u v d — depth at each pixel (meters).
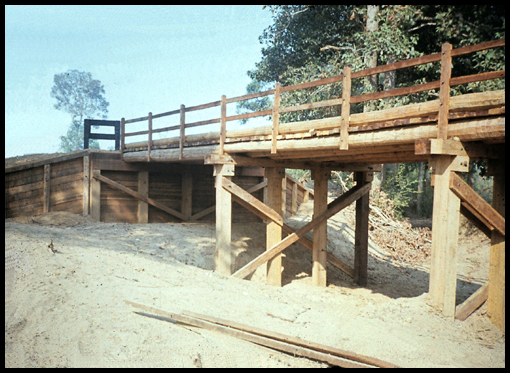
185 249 10.04
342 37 18.77
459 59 16.17
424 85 5.91
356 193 10.67
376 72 6.53
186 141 10.66
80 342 5.11
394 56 15.92
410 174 22.69
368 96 6.68
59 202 12.59
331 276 11.62
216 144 9.61
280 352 5.30
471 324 5.94
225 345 5.31
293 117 17.70
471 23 15.97
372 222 15.45
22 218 11.62
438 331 5.63
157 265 8.34
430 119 5.86
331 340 5.63
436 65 16.20
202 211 14.83
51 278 6.69
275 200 9.96
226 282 8.33
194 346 5.19
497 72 5.16
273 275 9.71
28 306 5.87
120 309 5.91
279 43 21.22
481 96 5.31
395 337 5.55
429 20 16.59
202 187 14.98
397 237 14.99
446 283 5.82
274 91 8.24
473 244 15.23
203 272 8.68
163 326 5.57
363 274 10.99
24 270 6.94
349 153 7.70
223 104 9.29
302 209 15.55
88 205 13.02
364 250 11.02
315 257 10.25
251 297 7.52
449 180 5.75
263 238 11.90
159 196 14.26
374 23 16.58
